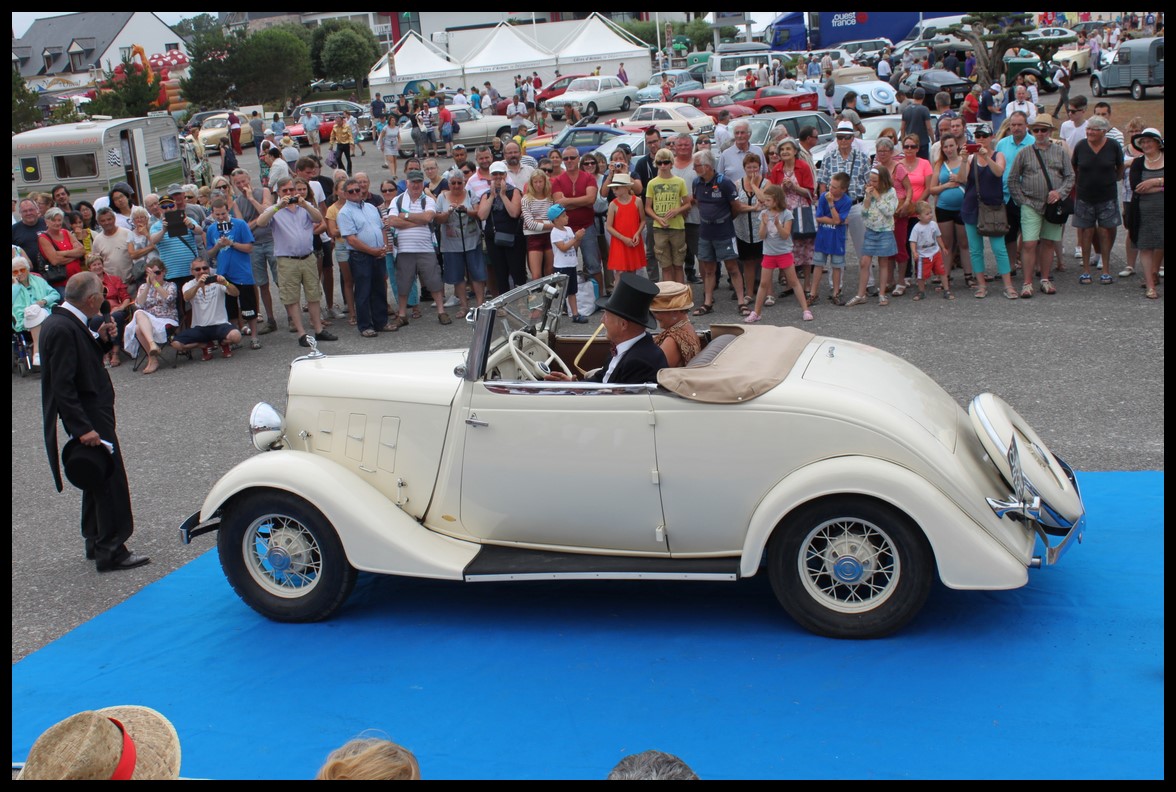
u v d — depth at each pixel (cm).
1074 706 405
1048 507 459
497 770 387
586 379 547
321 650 495
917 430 465
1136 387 797
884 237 1084
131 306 1135
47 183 2014
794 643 472
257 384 1005
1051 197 1047
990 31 3092
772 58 4384
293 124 4050
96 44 7875
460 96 3847
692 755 389
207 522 535
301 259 1119
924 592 458
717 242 1106
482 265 1178
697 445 475
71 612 561
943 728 397
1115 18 5019
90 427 579
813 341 548
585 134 2078
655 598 531
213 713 442
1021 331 969
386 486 527
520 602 537
